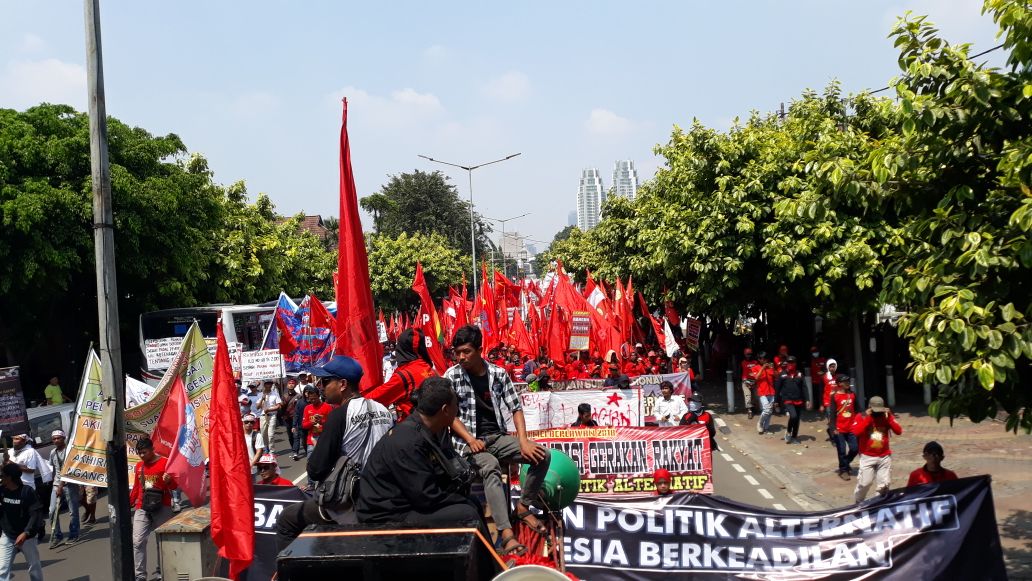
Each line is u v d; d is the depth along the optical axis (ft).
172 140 96.89
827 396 53.78
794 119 75.92
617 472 39.42
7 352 92.38
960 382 23.79
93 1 30.45
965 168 23.75
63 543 42.19
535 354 87.61
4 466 32.30
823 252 64.18
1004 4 22.03
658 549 25.31
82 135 79.46
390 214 297.94
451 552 12.33
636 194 121.90
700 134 70.59
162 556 26.63
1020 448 51.72
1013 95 22.36
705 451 39.37
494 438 18.01
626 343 76.59
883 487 38.22
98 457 40.81
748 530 25.13
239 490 22.29
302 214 160.86
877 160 24.13
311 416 56.65
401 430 15.29
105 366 30.25
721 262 69.82
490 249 344.69
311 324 59.11
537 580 12.06
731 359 79.20
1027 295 21.56
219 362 22.77
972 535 23.85
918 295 23.02
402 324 135.33
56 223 77.25
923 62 23.41
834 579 24.40
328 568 12.41
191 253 92.99
